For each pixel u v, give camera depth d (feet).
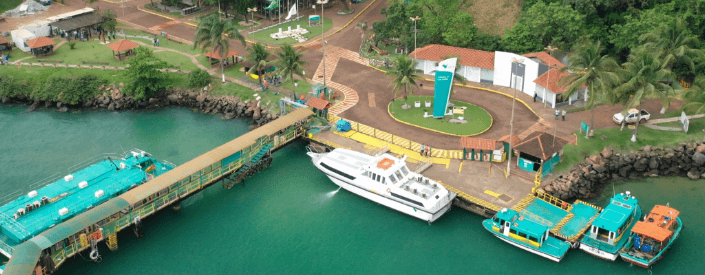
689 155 284.20
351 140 311.68
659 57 314.35
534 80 345.31
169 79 390.42
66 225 225.97
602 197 268.41
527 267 227.61
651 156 284.82
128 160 293.43
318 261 233.76
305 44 446.60
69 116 373.20
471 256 234.17
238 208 268.41
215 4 531.91
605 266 226.99
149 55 378.53
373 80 387.14
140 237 249.55
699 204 260.01
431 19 420.77
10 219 244.22
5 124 361.92
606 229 228.43
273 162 305.94
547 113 333.42
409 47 416.26
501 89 369.50
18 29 470.39
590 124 315.99
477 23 447.42
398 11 428.97
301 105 331.16
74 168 307.17
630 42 367.66
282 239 247.09
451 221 255.29
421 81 386.11
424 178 259.39
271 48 438.81
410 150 299.79
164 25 501.56
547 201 258.37
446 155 294.05
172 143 330.54
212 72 403.13
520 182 269.44
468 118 332.60
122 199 242.99
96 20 490.49
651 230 224.53
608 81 284.82
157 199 254.88
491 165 283.18
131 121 362.53
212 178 273.54
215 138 335.26
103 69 413.80
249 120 357.20
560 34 386.52
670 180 279.49
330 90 371.35
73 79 388.37
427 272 226.38
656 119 314.76
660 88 280.72
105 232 238.27
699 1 359.87
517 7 445.78
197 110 375.04
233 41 457.27
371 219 258.37
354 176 269.03
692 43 325.01
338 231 250.98
